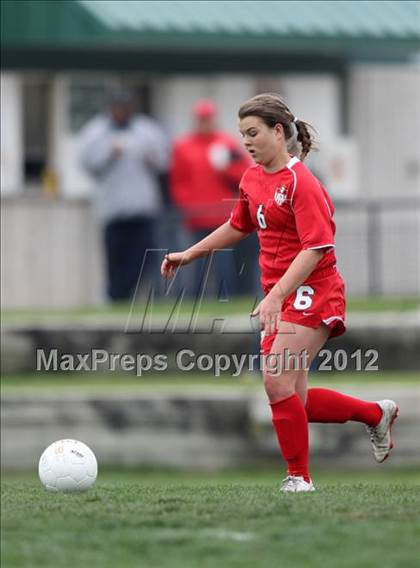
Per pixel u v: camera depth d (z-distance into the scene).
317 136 29.53
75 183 72.81
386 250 69.56
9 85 71.50
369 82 79.56
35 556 22.80
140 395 51.12
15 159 71.62
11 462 50.88
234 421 51.09
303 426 29.44
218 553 22.97
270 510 26.53
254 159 28.98
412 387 51.69
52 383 55.75
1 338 57.53
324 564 22.20
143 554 22.92
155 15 72.69
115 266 64.75
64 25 71.00
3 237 68.88
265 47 75.25
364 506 26.98
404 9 77.94
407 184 80.75
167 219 64.69
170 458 51.06
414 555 22.81
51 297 69.50
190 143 64.81
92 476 30.17
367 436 50.12
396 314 59.84
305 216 28.41
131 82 74.31
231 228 30.69
